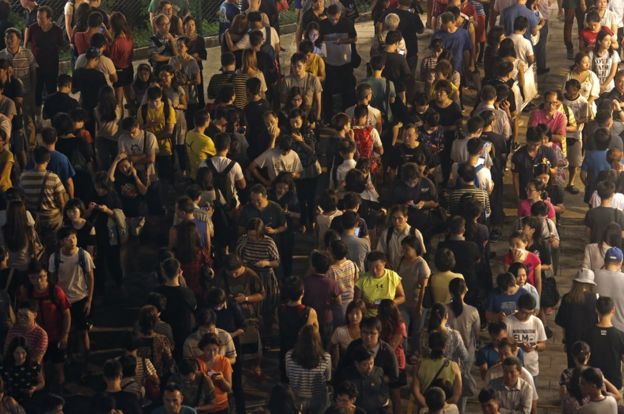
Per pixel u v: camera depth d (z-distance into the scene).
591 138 41.34
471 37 50.97
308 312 32.19
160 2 51.53
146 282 40.16
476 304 34.97
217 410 30.41
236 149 40.16
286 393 29.19
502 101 43.50
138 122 41.06
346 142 38.94
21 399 31.55
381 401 30.16
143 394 30.77
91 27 46.53
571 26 56.00
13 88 42.38
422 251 34.72
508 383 30.12
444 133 42.78
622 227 37.69
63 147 38.88
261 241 35.19
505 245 42.44
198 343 30.55
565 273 41.53
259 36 46.00
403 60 45.69
